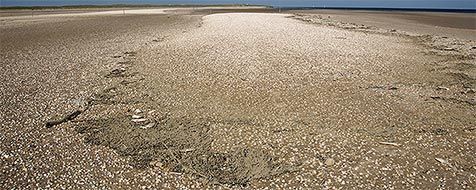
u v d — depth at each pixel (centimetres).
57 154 1034
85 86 1644
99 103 1427
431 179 910
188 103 1420
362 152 1040
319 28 3866
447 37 3397
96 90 1583
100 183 900
